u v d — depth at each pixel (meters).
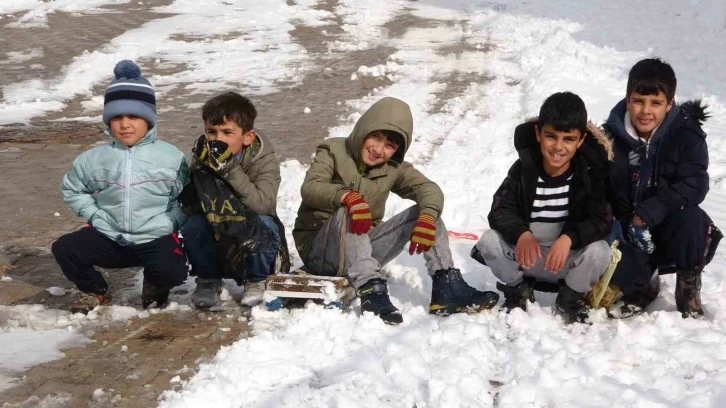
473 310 4.86
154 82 12.02
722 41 13.76
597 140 4.68
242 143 4.98
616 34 14.69
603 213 4.72
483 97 10.98
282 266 5.20
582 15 16.47
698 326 4.70
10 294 5.38
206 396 3.94
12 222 6.73
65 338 4.70
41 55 13.71
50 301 5.28
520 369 4.07
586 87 10.92
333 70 12.70
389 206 6.86
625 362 4.21
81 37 15.12
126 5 18.47
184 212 5.00
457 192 7.36
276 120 9.98
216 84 11.88
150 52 13.95
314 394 3.92
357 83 11.89
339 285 4.91
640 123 4.72
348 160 5.07
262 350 4.36
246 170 5.05
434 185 5.07
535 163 4.79
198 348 4.58
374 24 16.55
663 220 4.77
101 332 4.79
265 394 3.99
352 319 4.73
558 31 13.86
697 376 4.06
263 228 4.88
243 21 16.72
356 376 4.03
